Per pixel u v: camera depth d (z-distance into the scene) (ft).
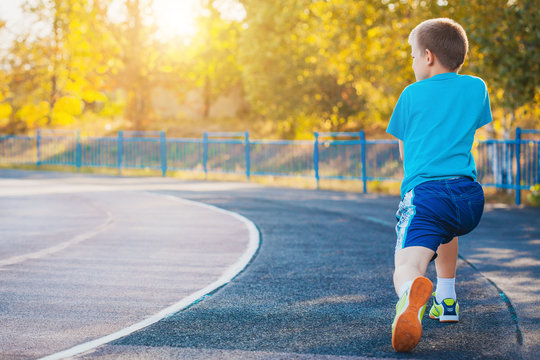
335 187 56.85
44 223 31.71
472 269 20.38
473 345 12.16
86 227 30.30
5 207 38.75
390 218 33.83
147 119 111.14
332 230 29.25
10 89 108.27
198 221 32.37
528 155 43.06
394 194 50.29
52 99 109.19
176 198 44.55
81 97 112.27
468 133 11.09
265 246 24.84
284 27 96.27
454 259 13.56
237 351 11.89
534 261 21.81
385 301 15.97
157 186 56.08
